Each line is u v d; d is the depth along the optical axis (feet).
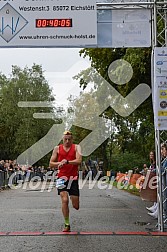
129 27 33.35
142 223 34.45
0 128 137.49
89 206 48.06
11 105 138.51
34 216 38.47
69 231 30.30
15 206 47.47
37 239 27.78
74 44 32.53
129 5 32.99
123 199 58.85
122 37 33.35
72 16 32.48
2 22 32.45
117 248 25.22
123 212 41.98
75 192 30.86
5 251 24.54
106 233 29.68
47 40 32.48
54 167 30.86
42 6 32.40
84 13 32.48
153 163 43.19
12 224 33.71
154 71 31.94
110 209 44.86
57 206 47.47
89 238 28.12
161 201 31.17
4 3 32.42
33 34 32.45
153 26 33.12
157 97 31.73
